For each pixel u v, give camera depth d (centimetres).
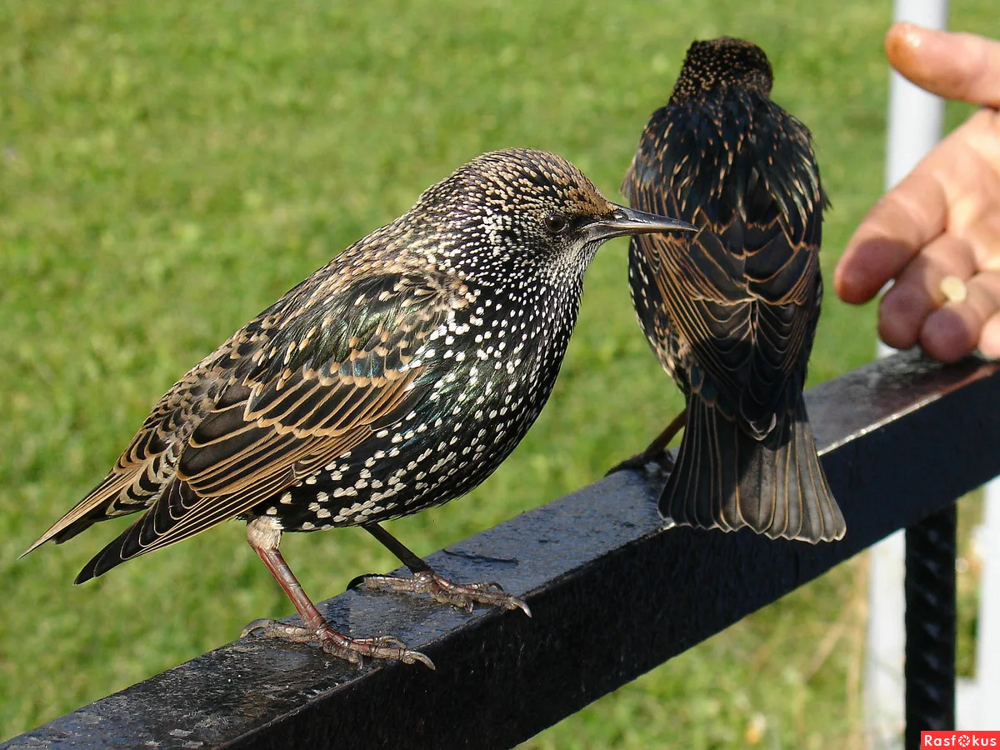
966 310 69
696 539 62
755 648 101
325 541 108
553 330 64
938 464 68
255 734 53
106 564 60
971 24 246
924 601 69
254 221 166
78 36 235
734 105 73
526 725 59
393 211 170
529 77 223
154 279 150
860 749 92
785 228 69
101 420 122
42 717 94
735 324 67
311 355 62
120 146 190
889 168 88
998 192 74
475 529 109
